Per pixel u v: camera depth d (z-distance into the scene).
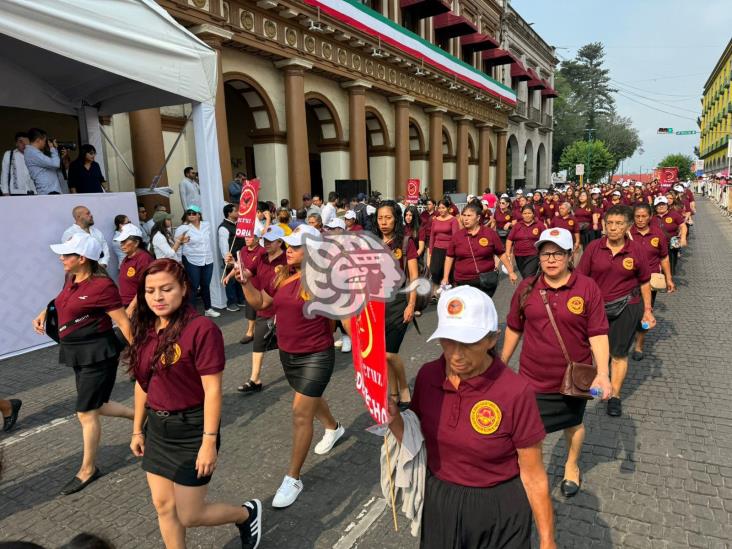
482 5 30.28
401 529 3.03
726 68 53.44
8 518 3.21
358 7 16.11
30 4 5.50
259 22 12.71
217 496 3.40
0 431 4.39
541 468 1.82
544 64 43.28
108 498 3.41
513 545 1.83
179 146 11.79
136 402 2.73
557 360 2.93
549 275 2.94
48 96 9.09
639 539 2.87
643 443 3.96
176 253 7.67
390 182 20.75
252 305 3.68
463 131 26.47
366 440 4.13
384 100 19.84
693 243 16.45
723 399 4.73
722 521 3.00
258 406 4.83
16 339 6.41
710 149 63.25
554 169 68.62
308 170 14.80
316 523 3.10
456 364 1.75
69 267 3.33
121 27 6.50
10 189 7.55
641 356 5.89
